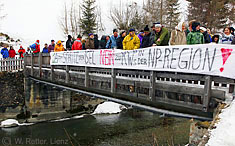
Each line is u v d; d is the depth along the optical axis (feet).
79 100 47.50
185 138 32.27
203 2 84.89
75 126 39.63
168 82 15.11
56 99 43.57
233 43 15.02
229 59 10.91
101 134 35.76
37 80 37.58
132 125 40.14
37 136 34.27
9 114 38.55
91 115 47.32
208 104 12.24
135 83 18.16
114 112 49.44
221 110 10.63
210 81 12.05
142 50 16.51
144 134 35.14
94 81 24.03
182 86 14.03
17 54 52.31
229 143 7.99
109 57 20.70
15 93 39.45
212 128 9.55
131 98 18.89
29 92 40.65
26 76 41.29
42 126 39.22
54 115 43.37
